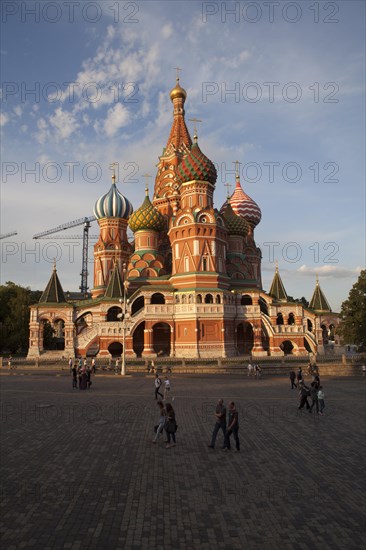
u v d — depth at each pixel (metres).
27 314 78.69
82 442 19.12
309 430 21.83
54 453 17.44
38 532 10.61
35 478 14.51
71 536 10.41
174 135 90.94
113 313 72.44
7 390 35.69
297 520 11.41
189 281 68.81
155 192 90.31
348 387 39.38
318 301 84.56
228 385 39.81
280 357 64.50
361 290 62.88
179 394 33.69
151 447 18.38
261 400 30.94
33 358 65.00
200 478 14.59
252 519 11.45
